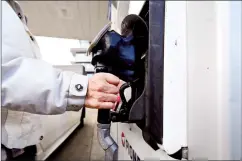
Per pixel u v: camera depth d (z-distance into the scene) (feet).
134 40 1.82
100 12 11.55
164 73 1.43
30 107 1.74
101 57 1.82
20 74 1.70
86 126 6.77
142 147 1.92
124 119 1.83
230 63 0.92
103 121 1.86
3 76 1.68
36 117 2.94
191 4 1.18
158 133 1.45
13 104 1.71
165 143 1.38
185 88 1.27
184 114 1.28
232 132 0.92
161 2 1.49
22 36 2.06
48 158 4.79
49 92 1.71
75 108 1.84
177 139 1.31
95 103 1.78
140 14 2.15
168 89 1.39
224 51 0.93
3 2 2.01
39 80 1.71
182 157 1.27
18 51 1.86
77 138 5.82
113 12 4.58
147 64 1.57
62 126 5.48
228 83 0.92
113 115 1.81
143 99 1.62
